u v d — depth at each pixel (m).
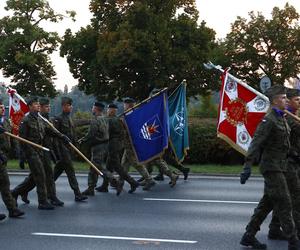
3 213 9.38
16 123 13.38
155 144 12.36
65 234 7.72
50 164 10.11
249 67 51.69
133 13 43.84
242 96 9.99
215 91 47.06
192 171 16.09
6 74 45.44
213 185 13.21
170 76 44.78
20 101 13.43
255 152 6.36
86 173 16.31
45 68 45.91
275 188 6.43
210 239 7.40
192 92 45.84
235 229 8.07
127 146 12.22
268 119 6.40
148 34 42.97
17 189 10.26
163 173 13.49
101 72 46.00
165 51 43.12
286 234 6.40
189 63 44.53
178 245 7.06
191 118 21.31
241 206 10.12
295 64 50.81
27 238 7.47
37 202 10.54
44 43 45.09
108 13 46.56
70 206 10.10
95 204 10.34
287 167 6.76
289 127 6.74
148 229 8.08
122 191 12.14
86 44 47.09
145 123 12.31
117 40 43.56
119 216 9.11
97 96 47.22
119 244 7.12
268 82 18.81
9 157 19.91
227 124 10.09
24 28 43.38
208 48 46.78
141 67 43.72
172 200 10.83
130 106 12.52
